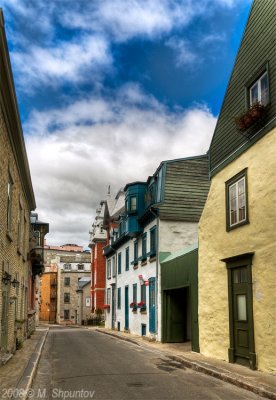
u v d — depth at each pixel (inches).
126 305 1143.6
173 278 751.7
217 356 542.0
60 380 413.4
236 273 510.9
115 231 1365.7
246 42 530.3
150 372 462.6
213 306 563.2
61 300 2893.7
